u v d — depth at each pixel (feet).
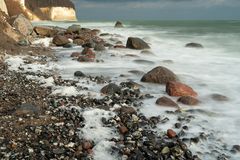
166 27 197.26
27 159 25.80
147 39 121.19
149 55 83.15
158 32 157.28
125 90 45.16
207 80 56.59
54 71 59.47
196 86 52.06
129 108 36.86
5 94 41.65
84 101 40.14
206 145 29.43
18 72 55.98
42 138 29.53
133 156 26.61
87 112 35.29
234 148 28.68
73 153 27.17
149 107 38.99
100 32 146.72
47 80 50.42
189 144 29.27
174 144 28.63
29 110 35.04
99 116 34.58
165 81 50.14
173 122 34.35
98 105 38.70
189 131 32.24
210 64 72.49
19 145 28.02
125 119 34.12
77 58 72.69
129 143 28.84
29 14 285.43
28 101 39.27
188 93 44.11
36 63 65.57
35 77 52.39
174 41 117.08
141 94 44.24
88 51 76.89
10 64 62.59
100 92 44.50
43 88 45.70
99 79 53.26
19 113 34.50
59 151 27.25
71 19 388.57
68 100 40.27
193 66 70.08
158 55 84.89
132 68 65.26
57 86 47.26
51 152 27.09
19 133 30.25
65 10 380.78
